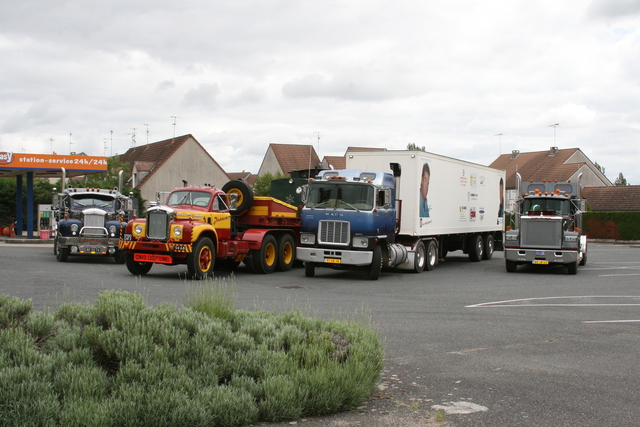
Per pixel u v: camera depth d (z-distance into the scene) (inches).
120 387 191.6
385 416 212.4
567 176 2482.8
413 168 723.4
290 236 755.4
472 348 324.2
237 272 718.5
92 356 210.7
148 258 612.7
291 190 809.5
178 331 227.3
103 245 775.7
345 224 660.7
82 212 794.2
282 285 593.3
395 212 721.0
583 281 688.4
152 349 217.0
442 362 292.0
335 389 215.3
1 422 168.7
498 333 366.9
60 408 177.9
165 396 189.0
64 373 192.1
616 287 628.4
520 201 834.2
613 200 2242.9
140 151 2385.6
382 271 782.5
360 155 752.3
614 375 273.9
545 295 554.9
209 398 196.4
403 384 253.3
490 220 997.2
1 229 1434.5
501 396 238.2
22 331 209.8
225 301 292.2
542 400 233.8
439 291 571.2
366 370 234.4
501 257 1109.7
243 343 237.5
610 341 348.8
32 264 731.4
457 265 898.1
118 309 245.1
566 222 804.6
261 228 726.5
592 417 215.0
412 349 319.0
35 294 472.1
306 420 206.5
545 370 280.4
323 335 254.2
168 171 2012.8
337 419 208.2
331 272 753.0
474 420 209.5
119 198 862.5
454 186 842.8
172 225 605.0
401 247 725.9
